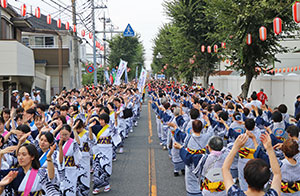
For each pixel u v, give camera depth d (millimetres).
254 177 2893
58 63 31078
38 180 4176
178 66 28734
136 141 12984
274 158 3293
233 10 15492
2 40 18250
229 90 29266
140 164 9508
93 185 7246
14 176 3986
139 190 7289
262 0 14555
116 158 10250
